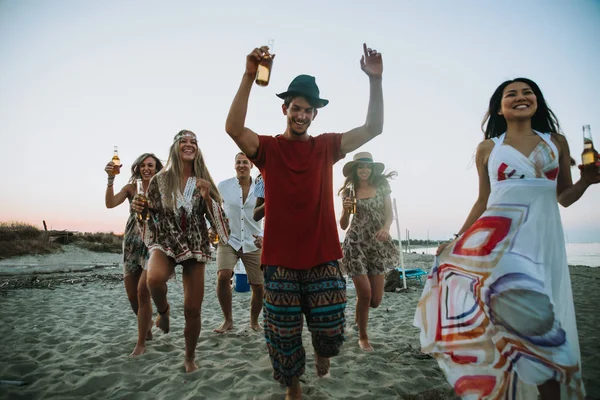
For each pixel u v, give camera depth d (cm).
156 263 294
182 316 578
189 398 262
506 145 224
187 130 334
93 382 299
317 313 229
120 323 527
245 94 220
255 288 452
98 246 2653
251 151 236
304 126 243
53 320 543
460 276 230
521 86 227
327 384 286
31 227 2488
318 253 232
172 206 307
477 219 245
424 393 271
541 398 189
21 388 287
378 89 235
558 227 208
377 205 393
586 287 848
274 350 229
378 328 479
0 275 1217
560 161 226
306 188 237
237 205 445
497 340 200
